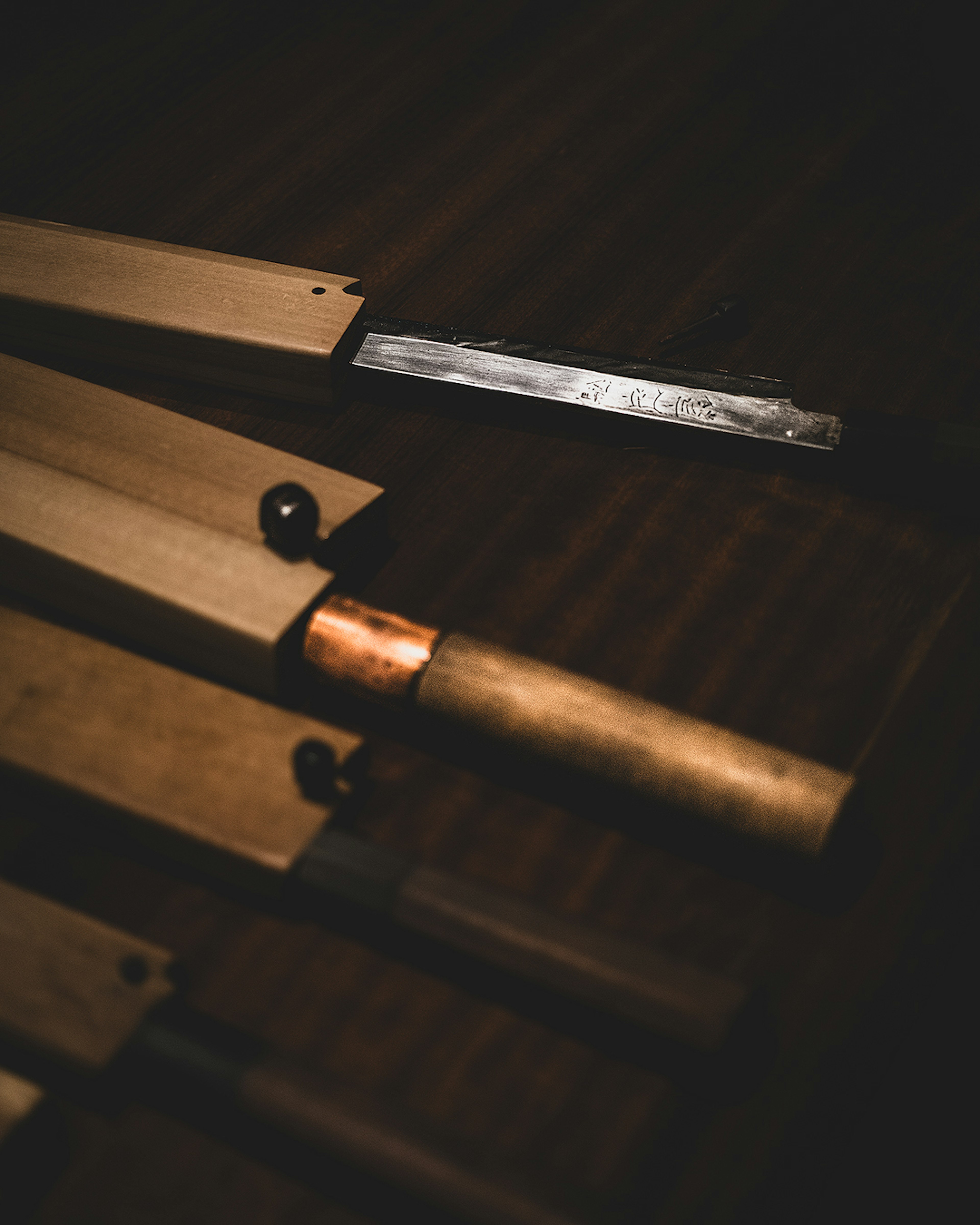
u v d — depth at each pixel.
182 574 0.59
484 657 0.58
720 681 0.61
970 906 0.57
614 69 0.81
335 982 0.56
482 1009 0.55
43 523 0.60
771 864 0.56
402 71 0.81
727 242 0.73
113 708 0.57
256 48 0.82
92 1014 0.53
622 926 0.56
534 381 0.66
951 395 0.68
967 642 0.61
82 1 0.86
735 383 0.66
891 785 0.59
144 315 0.66
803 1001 0.55
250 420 0.67
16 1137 0.52
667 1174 0.53
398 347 0.67
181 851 0.56
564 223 0.74
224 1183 0.53
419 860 0.55
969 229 0.73
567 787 0.57
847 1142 0.54
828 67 0.81
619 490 0.65
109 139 0.78
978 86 0.79
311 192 0.75
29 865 0.57
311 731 0.57
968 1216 0.54
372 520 0.62
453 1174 0.51
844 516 0.64
